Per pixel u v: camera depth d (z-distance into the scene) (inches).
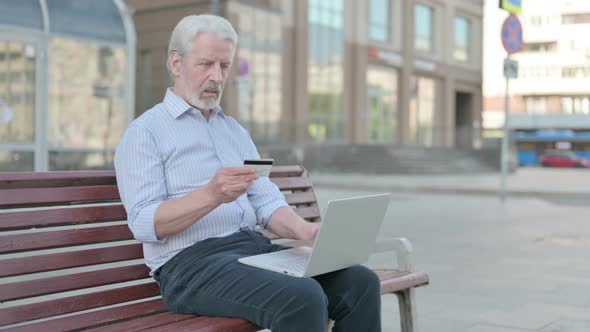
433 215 462.6
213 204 96.0
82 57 472.1
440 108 1753.2
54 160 457.1
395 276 123.1
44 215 99.4
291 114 1267.2
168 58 111.3
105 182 109.6
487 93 2822.3
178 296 103.3
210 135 111.2
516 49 577.3
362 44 1440.7
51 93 454.9
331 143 1301.7
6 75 427.5
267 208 118.7
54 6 454.0
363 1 1443.2
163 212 97.7
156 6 1160.8
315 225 114.0
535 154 2719.0
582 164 2049.7
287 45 1261.1
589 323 171.6
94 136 482.0
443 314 179.9
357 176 1096.2
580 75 2687.0
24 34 435.8
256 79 1160.8
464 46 1850.4
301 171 147.6
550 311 184.1
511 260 271.1
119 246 108.0
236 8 1112.2
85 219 104.4
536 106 2755.9
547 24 2731.3
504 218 448.1
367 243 104.3
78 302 100.5
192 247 105.3
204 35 106.9
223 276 98.7
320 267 97.3
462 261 267.7
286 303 92.8
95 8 481.4
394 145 1316.4
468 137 1505.9
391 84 1560.0
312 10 1310.3
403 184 844.6
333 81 1369.3
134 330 93.0
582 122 2664.9
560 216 466.6
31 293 95.6
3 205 96.0
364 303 103.3
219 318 98.8
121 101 497.0
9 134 430.6
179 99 109.0
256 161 94.8
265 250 110.6
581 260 271.7
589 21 2664.9
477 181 976.3
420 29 1662.2
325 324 94.1
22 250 96.2
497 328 166.1
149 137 104.6
